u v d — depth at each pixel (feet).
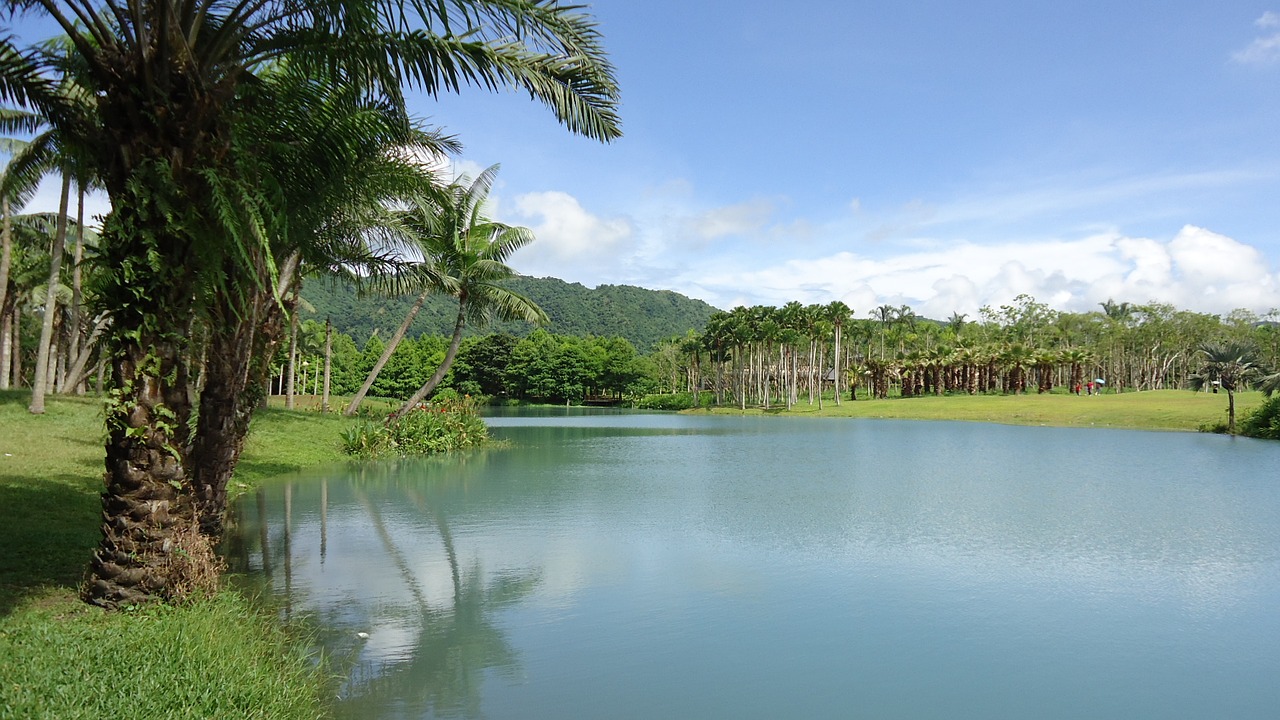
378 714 17.94
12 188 61.98
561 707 18.57
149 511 22.81
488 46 24.89
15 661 17.08
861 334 364.38
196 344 24.79
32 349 164.76
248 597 27.22
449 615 25.73
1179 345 311.06
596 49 25.75
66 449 55.21
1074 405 208.44
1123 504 52.85
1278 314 298.35
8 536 30.12
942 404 242.58
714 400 322.14
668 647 23.09
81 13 21.47
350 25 23.43
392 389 296.51
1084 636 24.62
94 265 22.41
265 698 16.92
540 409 273.75
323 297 450.30
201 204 22.53
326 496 51.98
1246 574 32.71
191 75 21.97
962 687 20.40
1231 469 78.23
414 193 38.81
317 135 29.04
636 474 68.80
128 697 15.60
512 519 44.21
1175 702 19.63
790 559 34.76
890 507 50.55
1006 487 62.08
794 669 21.44
